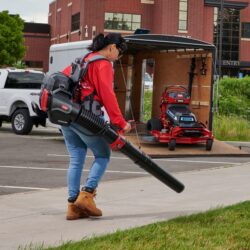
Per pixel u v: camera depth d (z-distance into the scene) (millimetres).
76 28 75125
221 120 22562
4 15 62281
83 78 6859
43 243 6055
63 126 6875
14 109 20875
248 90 28188
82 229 6781
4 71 20953
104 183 10453
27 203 8477
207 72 17781
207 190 9750
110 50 7066
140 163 6934
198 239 6188
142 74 20766
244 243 6094
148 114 23094
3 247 5965
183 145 17250
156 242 6020
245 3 76562
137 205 8336
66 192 9547
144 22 73562
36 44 87688
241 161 15047
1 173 12008
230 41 76500
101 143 7141
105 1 71938
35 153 15703
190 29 72688
